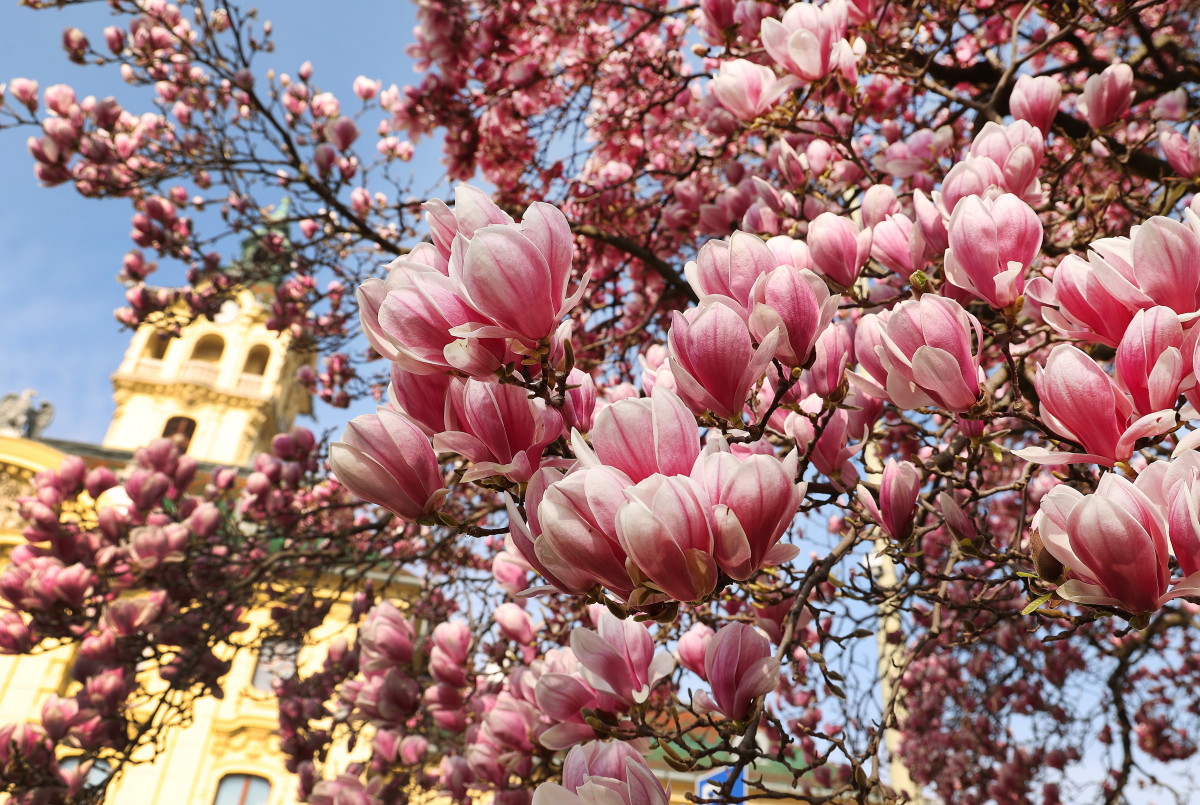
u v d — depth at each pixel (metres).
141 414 32.88
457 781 3.28
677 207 4.34
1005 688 6.41
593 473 0.92
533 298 1.00
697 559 0.88
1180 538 0.92
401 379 1.18
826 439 1.71
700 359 1.15
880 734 1.85
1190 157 2.38
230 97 5.95
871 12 2.87
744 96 2.40
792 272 1.24
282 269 6.13
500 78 5.55
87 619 4.64
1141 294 1.12
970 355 1.30
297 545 5.31
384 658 3.33
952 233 1.42
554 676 1.73
